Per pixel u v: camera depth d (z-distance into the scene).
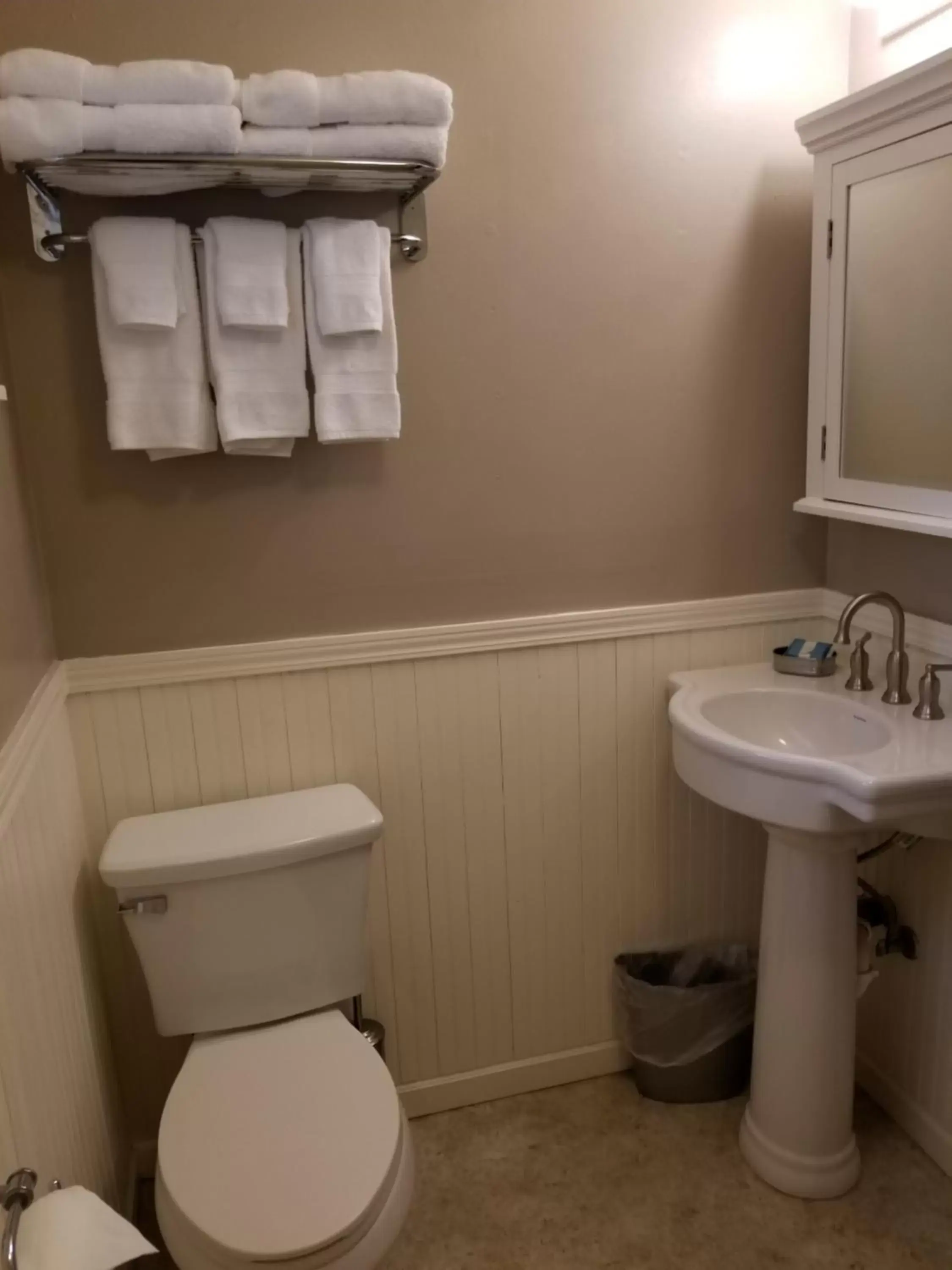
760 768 1.53
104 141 1.35
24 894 1.21
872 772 1.42
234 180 1.47
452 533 1.79
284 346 1.56
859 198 1.67
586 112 1.71
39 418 1.57
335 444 1.69
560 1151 1.89
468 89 1.65
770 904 1.74
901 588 1.82
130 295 1.45
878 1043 1.98
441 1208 1.76
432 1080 2.01
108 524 1.63
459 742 1.87
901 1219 1.71
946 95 1.44
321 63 1.57
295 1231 1.19
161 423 1.52
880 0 1.73
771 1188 1.78
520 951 2.01
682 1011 1.93
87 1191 0.92
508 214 1.70
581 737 1.94
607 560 1.89
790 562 2.00
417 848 1.90
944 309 1.55
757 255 1.85
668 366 1.84
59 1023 1.35
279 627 1.74
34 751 1.34
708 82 1.76
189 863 1.52
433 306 1.70
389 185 1.54
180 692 1.71
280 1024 1.62
